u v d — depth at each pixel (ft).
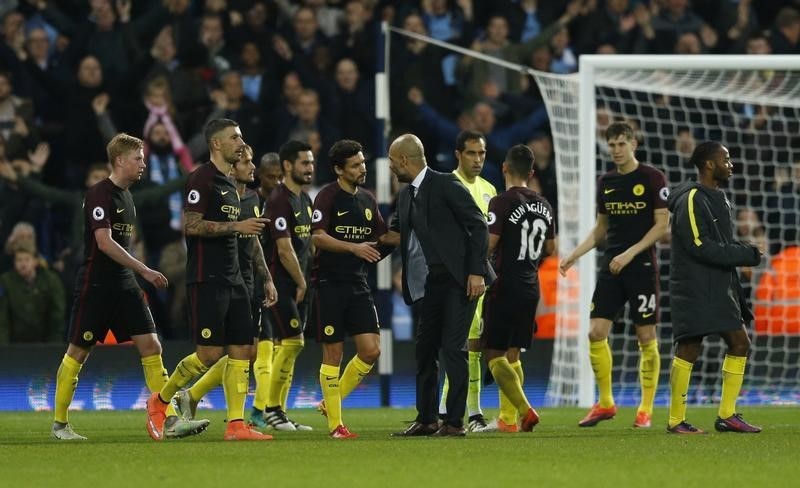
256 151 191.83
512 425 114.52
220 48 198.59
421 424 104.12
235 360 100.99
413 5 211.82
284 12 208.03
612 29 212.64
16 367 159.84
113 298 104.58
